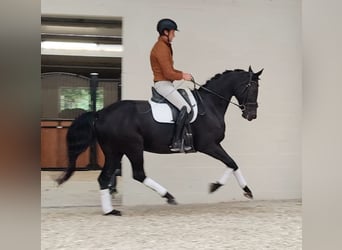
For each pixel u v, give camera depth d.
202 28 4.47
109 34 5.20
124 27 4.34
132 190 4.34
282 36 4.61
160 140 3.65
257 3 4.56
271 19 4.59
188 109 3.65
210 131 3.73
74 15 4.30
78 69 6.54
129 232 3.15
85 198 4.50
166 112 3.65
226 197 4.48
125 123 3.57
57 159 5.88
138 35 4.35
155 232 3.15
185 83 4.42
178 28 4.43
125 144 3.59
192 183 4.41
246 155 4.54
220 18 4.50
